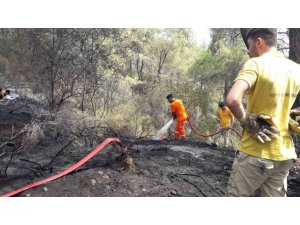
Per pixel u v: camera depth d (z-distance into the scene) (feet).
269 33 9.02
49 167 16.25
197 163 19.72
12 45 27.86
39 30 25.99
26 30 26.53
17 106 28.50
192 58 65.77
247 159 8.75
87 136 20.42
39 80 25.79
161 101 45.88
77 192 13.38
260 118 8.49
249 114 8.52
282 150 8.71
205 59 45.96
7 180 14.51
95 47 28.48
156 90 46.37
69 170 13.96
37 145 19.38
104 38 28.60
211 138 42.70
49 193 13.15
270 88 8.43
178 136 30.83
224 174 18.04
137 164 17.11
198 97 44.83
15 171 15.65
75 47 26.86
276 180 9.08
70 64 26.20
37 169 16.06
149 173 16.24
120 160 16.58
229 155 23.81
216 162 20.76
